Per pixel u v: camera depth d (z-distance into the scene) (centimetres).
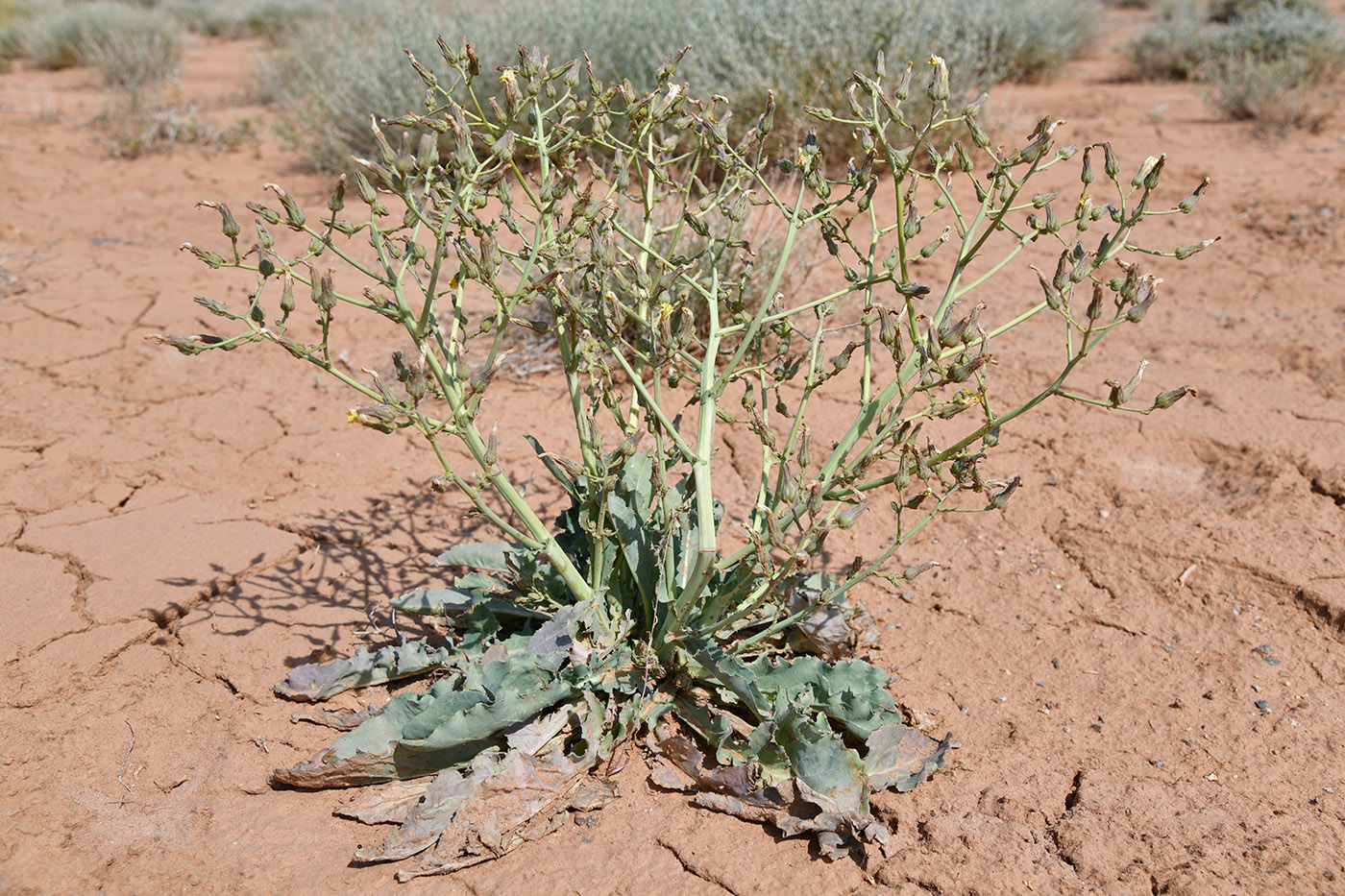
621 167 216
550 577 243
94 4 1582
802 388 407
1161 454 357
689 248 413
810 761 206
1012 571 300
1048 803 214
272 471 353
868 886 195
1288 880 192
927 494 200
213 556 302
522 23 711
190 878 196
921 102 652
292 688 243
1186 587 287
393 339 458
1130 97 980
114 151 820
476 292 492
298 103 803
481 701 212
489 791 202
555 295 206
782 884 195
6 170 744
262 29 1816
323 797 217
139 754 228
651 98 212
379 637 267
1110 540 311
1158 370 418
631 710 223
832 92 622
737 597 243
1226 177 661
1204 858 198
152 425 383
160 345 451
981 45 839
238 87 1185
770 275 439
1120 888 192
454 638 252
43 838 204
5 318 472
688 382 406
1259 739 231
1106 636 270
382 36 793
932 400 198
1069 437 369
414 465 357
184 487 342
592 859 201
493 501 332
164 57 1224
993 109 774
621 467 222
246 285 524
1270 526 309
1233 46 1041
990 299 495
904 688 252
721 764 218
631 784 221
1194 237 565
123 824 208
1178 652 262
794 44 655
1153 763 225
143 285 520
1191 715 240
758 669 230
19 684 247
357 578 294
